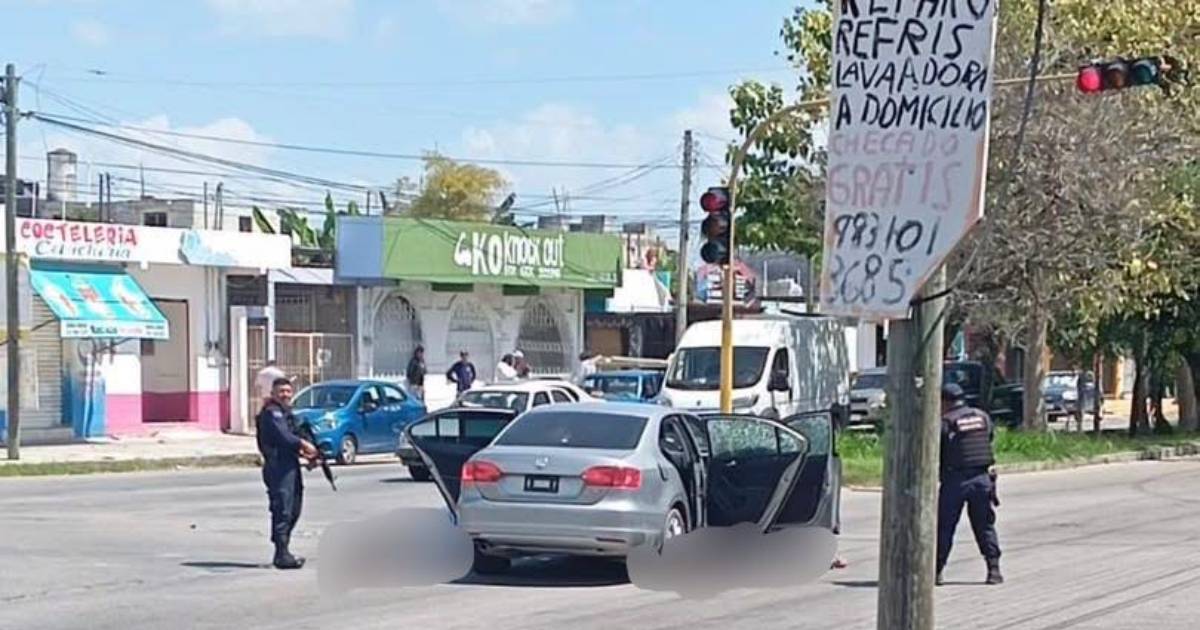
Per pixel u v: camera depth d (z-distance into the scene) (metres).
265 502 23.12
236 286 39.59
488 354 46.66
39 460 30.45
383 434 32.59
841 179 5.11
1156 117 31.94
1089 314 33.44
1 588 14.35
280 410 15.82
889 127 5.05
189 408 38.47
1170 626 12.24
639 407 15.23
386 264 42.16
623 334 52.88
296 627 12.27
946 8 4.98
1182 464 34.62
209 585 14.58
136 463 30.69
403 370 43.94
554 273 47.31
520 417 15.23
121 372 36.75
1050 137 30.30
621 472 14.18
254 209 49.25
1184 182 33.78
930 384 5.14
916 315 5.13
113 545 17.70
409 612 12.99
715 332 33.53
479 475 14.55
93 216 47.62
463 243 44.38
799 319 34.34
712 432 15.43
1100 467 33.56
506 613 12.95
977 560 16.61
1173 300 39.38
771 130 35.41
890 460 5.20
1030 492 26.33
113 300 35.69
